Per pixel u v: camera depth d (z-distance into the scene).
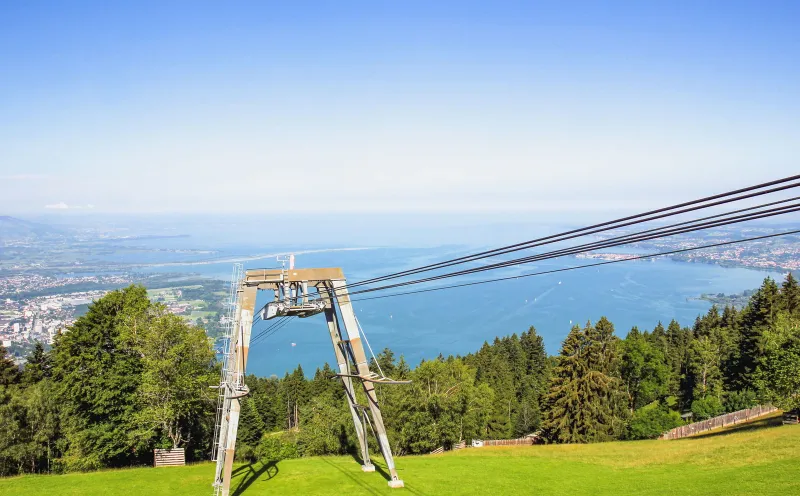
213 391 44.62
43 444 44.25
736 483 27.97
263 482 29.88
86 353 42.34
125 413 42.28
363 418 31.88
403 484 28.80
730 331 97.56
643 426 62.56
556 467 34.84
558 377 65.06
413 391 60.06
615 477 31.80
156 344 41.50
